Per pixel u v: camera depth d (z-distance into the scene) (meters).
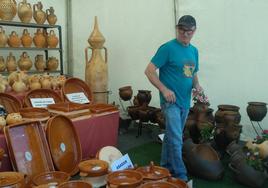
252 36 3.30
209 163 2.46
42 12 3.89
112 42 4.48
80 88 3.30
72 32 4.79
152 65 2.24
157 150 3.19
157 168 1.95
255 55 3.31
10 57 3.67
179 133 2.29
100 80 3.63
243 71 3.41
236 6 3.36
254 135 3.39
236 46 3.42
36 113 2.41
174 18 3.85
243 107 3.46
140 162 2.84
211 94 3.66
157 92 4.12
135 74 4.32
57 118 2.44
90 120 2.67
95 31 3.66
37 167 2.19
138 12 4.17
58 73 4.38
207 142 2.71
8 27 4.06
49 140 2.30
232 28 3.42
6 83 2.76
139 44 4.22
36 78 2.95
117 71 4.49
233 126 2.78
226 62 3.51
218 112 2.93
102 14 4.50
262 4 3.20
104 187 1.98
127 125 3.97
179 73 2.25
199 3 3.61
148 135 3.76
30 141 2.24
